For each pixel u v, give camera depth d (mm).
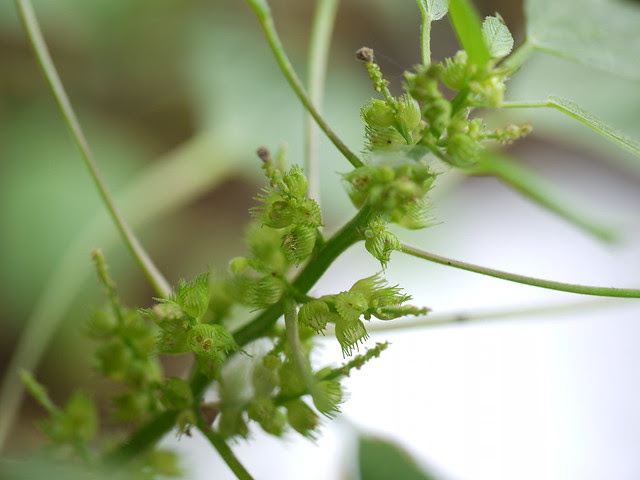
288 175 237
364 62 233
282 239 238
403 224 236
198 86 446
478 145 229
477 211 557
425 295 472
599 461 447
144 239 511
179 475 263
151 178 372
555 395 470
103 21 492
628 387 474
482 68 228
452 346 484
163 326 240
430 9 232
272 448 435
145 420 263
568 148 590
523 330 496
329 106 481
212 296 252
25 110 497
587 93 348
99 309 265
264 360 247
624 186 580
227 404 251
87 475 233
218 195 548
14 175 474
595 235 327
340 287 490
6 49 495
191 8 500
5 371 444
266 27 240
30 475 228
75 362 449
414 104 233
